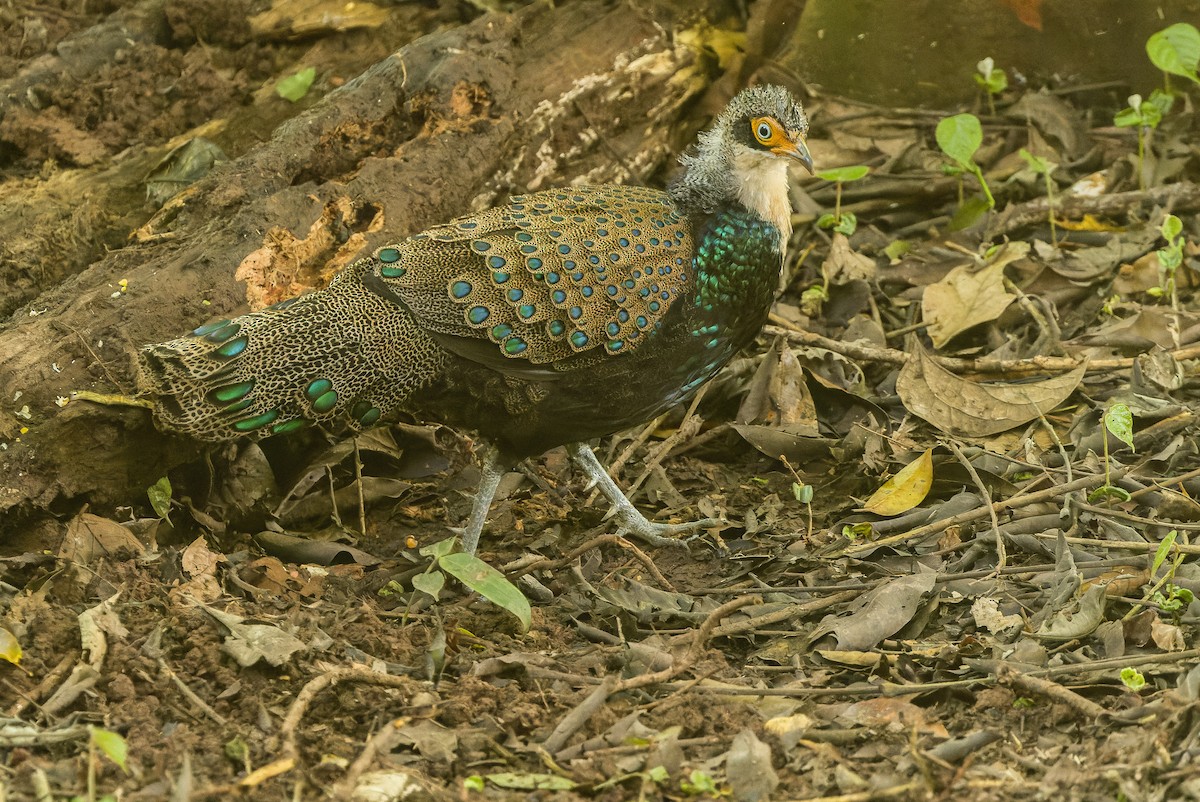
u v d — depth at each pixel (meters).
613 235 9.48
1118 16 14.85
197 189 11.20
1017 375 11.83
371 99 11.97
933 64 15.33
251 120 13.13
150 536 9.59
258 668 8.06
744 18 14.45
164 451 9.91
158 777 7.09
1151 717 7.53
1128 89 15.12
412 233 11.28
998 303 12.44
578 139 12.96
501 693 7.99
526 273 9.18
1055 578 9.18
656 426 11.91
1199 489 10.18
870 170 14.57
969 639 8.68
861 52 15.32
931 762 7.29
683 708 7.85
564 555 10.09
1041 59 15.30
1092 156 14.48
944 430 11.21
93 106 13.18
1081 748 7.44
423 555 8.84
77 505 9.72
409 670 8.33
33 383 9.54
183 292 10.20
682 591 9.72
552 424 9.62
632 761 7.36
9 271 11.27
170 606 8.59
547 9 13.41
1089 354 12.05
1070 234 13.65
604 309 9.30
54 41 14.15
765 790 7.13
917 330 12.68
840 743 7.65
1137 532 9.70
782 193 10.13
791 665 8.67
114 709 7.68
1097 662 8.20
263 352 8.86
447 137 11.83
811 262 13.61
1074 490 10.06
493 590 8.40
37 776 6.82
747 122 9.82
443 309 9.10
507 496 11.14
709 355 9.96
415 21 14.20
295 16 14.16
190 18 13.90
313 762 7.34
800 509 10.84
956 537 9.90
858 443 11.27
